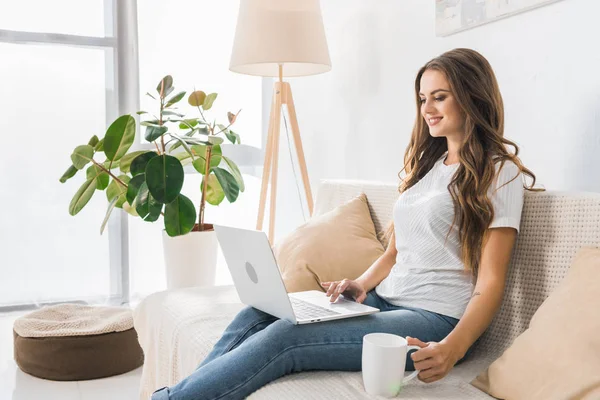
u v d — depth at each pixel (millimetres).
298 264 1834
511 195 1343
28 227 3299
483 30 1857
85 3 3350
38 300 3334
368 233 1930
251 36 2439
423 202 1470
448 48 2010
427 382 1176
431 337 1322
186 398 1192
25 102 3256
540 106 1666
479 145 1395
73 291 3406
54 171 3332
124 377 2291
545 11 1628
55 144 3326
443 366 1167
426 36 2113
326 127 2889
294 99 3264
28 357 2277
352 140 2643
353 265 1834
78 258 3408
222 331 1582
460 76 1434
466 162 1381
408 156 1746
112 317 2484
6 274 3268
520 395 1080
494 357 1385
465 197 1362
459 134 1492
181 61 3551
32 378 2271
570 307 1100
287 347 1240
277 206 3613
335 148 2803
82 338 2242
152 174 2490
